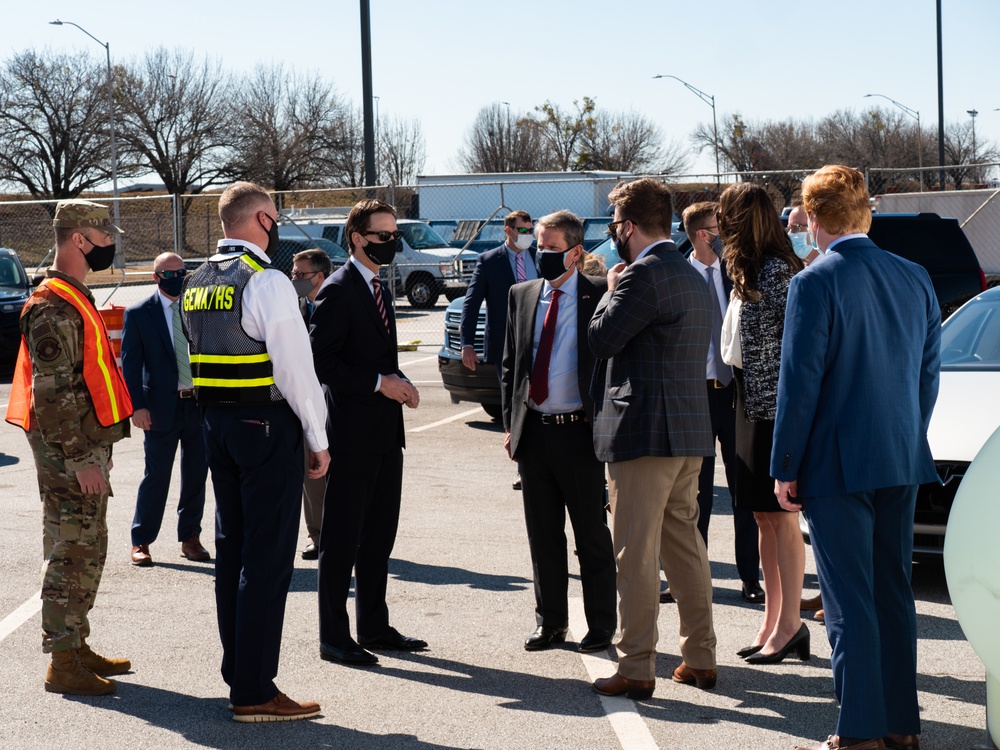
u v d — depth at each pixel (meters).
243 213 4.21
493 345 7.66
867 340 3.63
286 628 5.32
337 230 25.84
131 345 6.37
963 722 4.08
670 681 4.58
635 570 4.30
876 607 3.79
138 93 53.28
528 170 67.50
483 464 9.25
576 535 4.93
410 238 26.86
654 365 4.22
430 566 6.32
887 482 3.61
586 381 4.73
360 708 4.32
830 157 67.44
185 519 6.55
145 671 4.74
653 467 4.25
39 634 5.21
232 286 4.09
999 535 3.41
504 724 4.13
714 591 5.81
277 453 4.13
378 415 4.80
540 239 4.80
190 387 6.38
